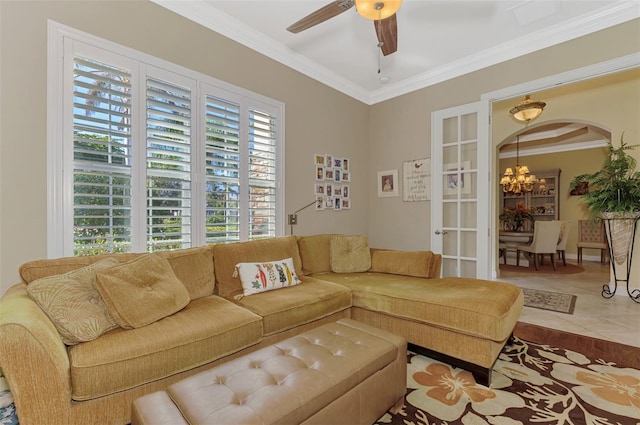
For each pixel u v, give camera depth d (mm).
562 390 1849
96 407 1312
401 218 4164
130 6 2252
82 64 2037
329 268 3225
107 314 1579
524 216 6973
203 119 2658
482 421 1577
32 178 1859
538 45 3014
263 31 2953
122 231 2199
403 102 4121
